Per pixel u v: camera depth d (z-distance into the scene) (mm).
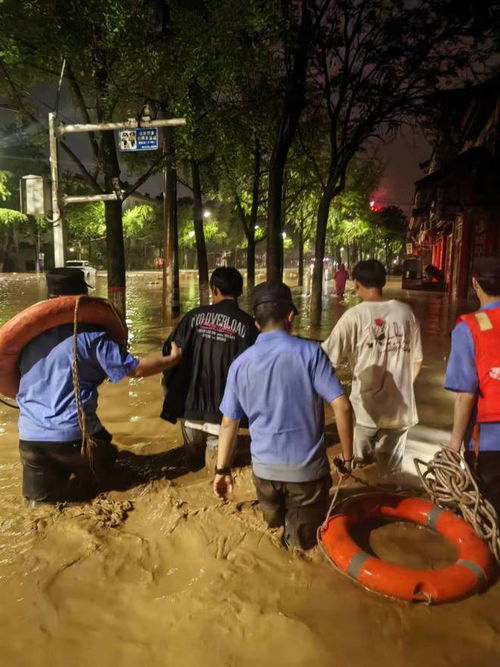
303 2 11273
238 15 9555
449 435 5688
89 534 3594
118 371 4070
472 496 3342
